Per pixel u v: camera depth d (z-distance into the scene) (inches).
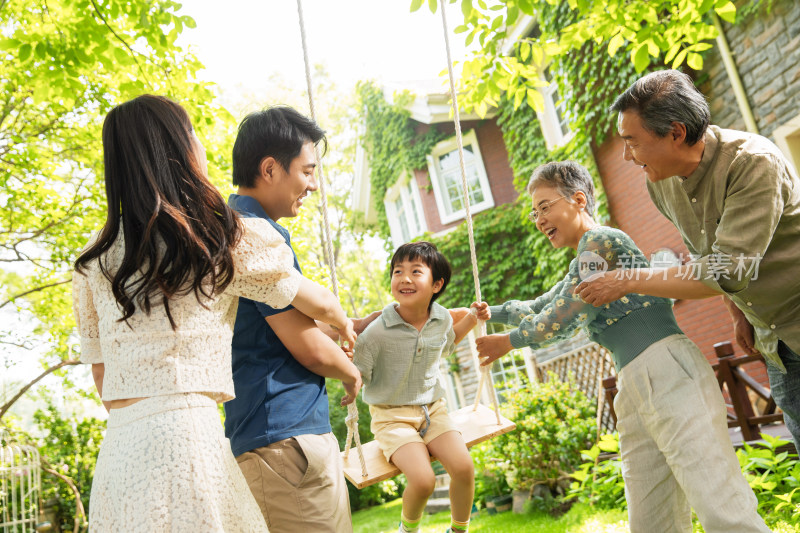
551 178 90.1
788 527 109.9
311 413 64.5
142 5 137.3
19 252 291.6
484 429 93.8
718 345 166.7
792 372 84.0
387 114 488.7
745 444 141.4
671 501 81.5
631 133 76.9
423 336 94.7
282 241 58.9
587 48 275.6
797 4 193.9
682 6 139.0
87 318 57.8
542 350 386.0
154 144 54.0
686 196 81.8
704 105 74.7
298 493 61.2
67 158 286.2
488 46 141.9
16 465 312.0
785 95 201.9
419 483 83.3
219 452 50.8
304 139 69.9
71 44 147.5
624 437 83.7
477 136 452.1
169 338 50.7
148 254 51.1
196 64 172.6
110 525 47.3
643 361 78.5
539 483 210.4
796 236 74.9
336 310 66.7
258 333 65.0
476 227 426.0
